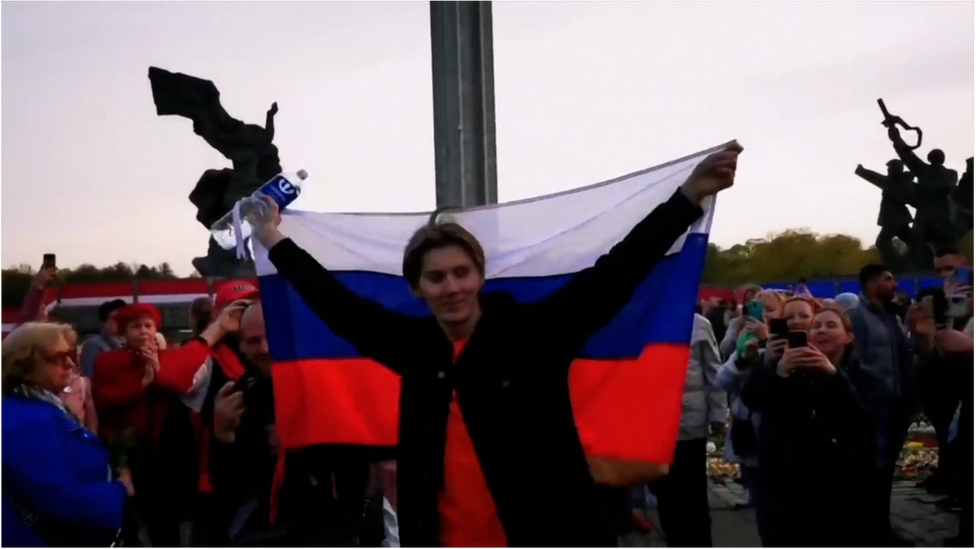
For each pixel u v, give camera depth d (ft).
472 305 9.70
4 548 12.33
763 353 18.10
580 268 12.60
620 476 11.72
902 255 51.75
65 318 31.68
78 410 15.90
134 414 15.87
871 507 17.16
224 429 14.96
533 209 12.94
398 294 13.44
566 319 9.73
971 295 22.66
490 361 9.52
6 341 13.00
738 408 19.88
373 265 13.53
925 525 22.81
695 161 12.55
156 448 15.65
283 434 13.66
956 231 50.62
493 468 9.36
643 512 21.98
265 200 11.87
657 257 9.87
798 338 17.28
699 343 21.15
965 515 20.95
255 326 15.01
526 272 12.78
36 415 12.51
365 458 13.43
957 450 22.07
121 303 22.57
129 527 15.64
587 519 9.48
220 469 15.01
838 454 17.06
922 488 26.91
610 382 11.86
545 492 9.36
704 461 20.77
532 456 9.38
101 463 13.05
